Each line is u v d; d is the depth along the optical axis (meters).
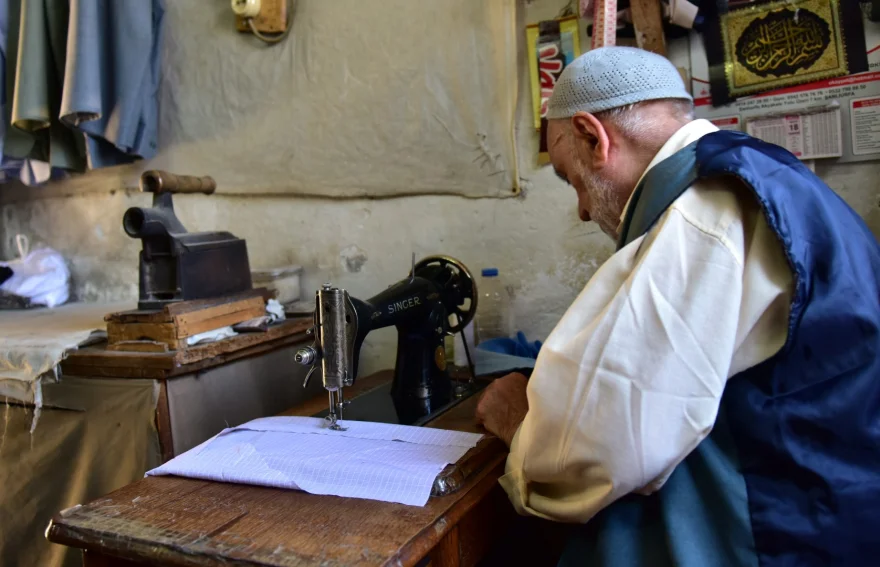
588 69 1.09
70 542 0.94
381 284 1.99
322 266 2.06
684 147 0.99
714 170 0.90
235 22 2.07
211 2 2.09
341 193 2.00
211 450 1.19
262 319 1.68
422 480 1.02
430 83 1.85
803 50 1.48
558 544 1.48
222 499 1.02
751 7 1.51
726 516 0.89
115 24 1.98
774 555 0.86
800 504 0.86
